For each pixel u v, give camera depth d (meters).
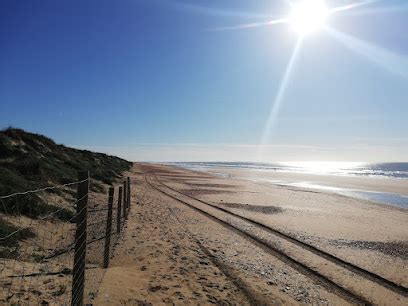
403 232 15.11
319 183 46.84
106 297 5.42
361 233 14.42
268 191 31.72
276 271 8.88
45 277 5.67
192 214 16.61
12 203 8.91
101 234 9.80
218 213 17.72
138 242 9.55
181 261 8.41
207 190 30.56
